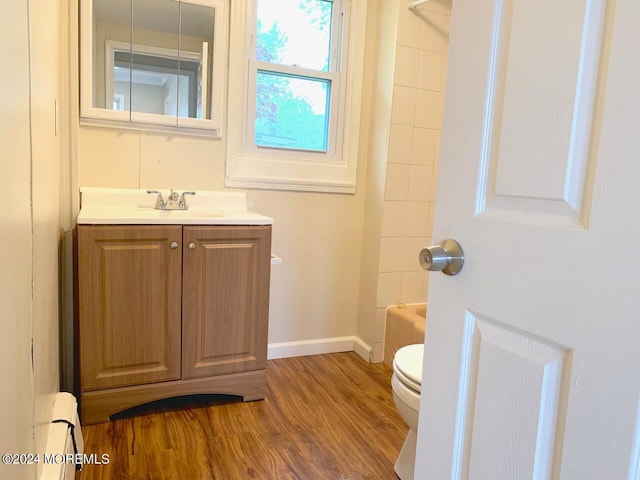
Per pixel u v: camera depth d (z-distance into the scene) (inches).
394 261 99.4
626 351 21.9
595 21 23.5
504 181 28.5
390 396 84.5
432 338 34.4
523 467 27.3
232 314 76.1
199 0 85.4
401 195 98.0
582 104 24.1
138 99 83.0
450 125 32.3
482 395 30.2
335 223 102.1
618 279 22.2
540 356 26.3
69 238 76.1
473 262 30.6
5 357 26.6
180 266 71.4
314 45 96.8
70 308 76.7
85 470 59.2
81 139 80.5
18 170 30.5
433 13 95.0
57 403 56.9
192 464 61.6
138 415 73.4
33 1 37.3
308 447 67.0
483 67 29.8
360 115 100.7
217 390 77.0
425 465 35.4
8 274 27.4
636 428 21.6
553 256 25.4
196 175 89.1
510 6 28.2
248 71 91.1
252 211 94.5
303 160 98.0
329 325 105.0
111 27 80.1
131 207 82.7
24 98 32.5
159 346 71.9
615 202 22.4
